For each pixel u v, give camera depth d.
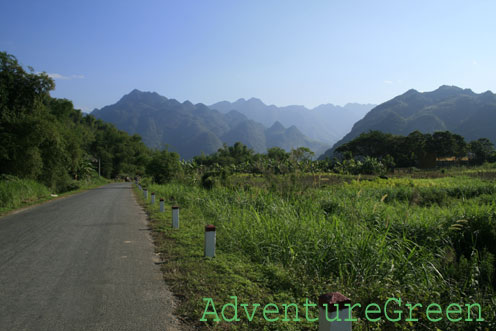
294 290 4.71
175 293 4.63
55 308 4.12
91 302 4.31
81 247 7.47
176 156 40.09
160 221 11.20
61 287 4.87
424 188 18.86
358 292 4.59
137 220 11.77
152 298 4.46
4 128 25.22
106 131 116.12
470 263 6.22
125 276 5.38
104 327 3.62
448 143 92.81
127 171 105.50
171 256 6.58
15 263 6.14
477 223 8.88
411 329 3.79
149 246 7.56
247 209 10.84
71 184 39.34
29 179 25.73
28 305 4.21
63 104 47.78
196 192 17.58
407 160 96.81
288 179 11.80
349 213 8.54
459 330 3.91
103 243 7.90
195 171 29.92
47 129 27.34
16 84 26.73
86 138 91.56
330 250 5.89
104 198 23.16
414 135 99.94
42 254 6.82
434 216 9.59
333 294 2.72
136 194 27.34
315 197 11.13
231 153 128.38
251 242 6.92
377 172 57.03
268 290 4.68
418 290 4.89
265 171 12.27
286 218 8.21
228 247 7.12
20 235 8.92
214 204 12.72
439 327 3.90
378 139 107.31
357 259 5.52
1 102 25.42
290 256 6.02
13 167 25.42
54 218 12.37
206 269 5.60
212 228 6.37
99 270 5.71
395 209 11.47
